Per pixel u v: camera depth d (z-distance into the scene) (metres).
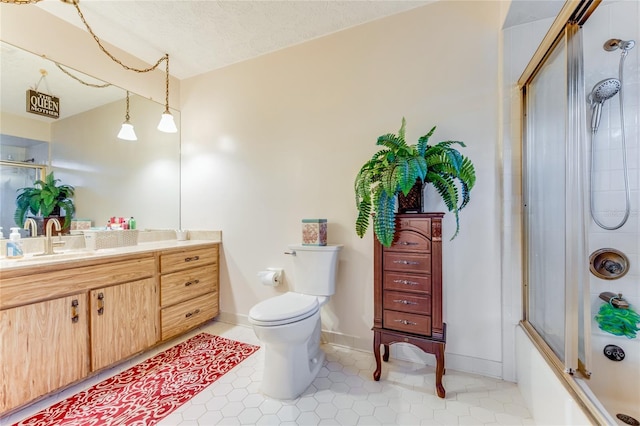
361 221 1.77
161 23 2.08
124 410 1.50
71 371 1.64
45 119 2.03
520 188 1.71
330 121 2.22
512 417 1.44
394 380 1.76
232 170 2.64
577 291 1.18
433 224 1.59
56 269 1.59
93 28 2.14
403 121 1.69
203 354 2.08
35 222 1.98
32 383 1.49
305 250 2.04
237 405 1.54
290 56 2.37
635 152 1.55
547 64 1.43
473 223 1.82
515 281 1.72
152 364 1.95
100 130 2.32
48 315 1.56
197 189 2.81
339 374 1.83
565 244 1.24
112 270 1.85
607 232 1.59
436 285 1.58
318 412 1.49
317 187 2.27
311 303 1.78
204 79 2.77
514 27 1.72
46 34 1.97
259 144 2.51
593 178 1.60
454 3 1.87
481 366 1.80
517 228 1.72
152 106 2.68
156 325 2.12
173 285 2.26
